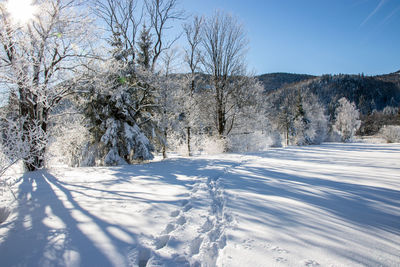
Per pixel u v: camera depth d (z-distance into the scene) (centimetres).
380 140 5247
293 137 4175
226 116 2083
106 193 464
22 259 208
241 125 2166
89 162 1112
